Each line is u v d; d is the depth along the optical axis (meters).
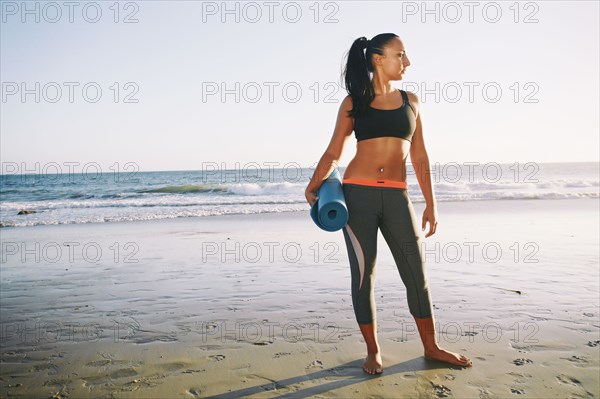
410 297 2.75
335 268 5.53
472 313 3.60
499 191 19.05
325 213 2.56
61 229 10.10
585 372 2.52
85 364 2.79
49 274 5.47
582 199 15.73
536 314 3.56
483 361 2.69
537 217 10.49
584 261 5.66
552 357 2.72
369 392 2.35
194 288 4.66
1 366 2.78
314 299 4.16
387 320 3.50
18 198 20.86
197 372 2.64
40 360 2.86
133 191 22.38
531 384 2.39
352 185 2.70
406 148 2.72
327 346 3.00
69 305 4.13
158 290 4.61
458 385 2.40
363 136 2.68
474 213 11.43
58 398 2.36
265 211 13.43
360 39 2.70
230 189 20.69
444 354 2.69
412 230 2.70
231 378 2.55
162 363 2.78
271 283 4.80
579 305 3.79
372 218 2.67
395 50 2.63
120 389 2.44
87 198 20.05
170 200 17.41
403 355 2.82
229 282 4.89
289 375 2.58
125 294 4.48
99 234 9.08
